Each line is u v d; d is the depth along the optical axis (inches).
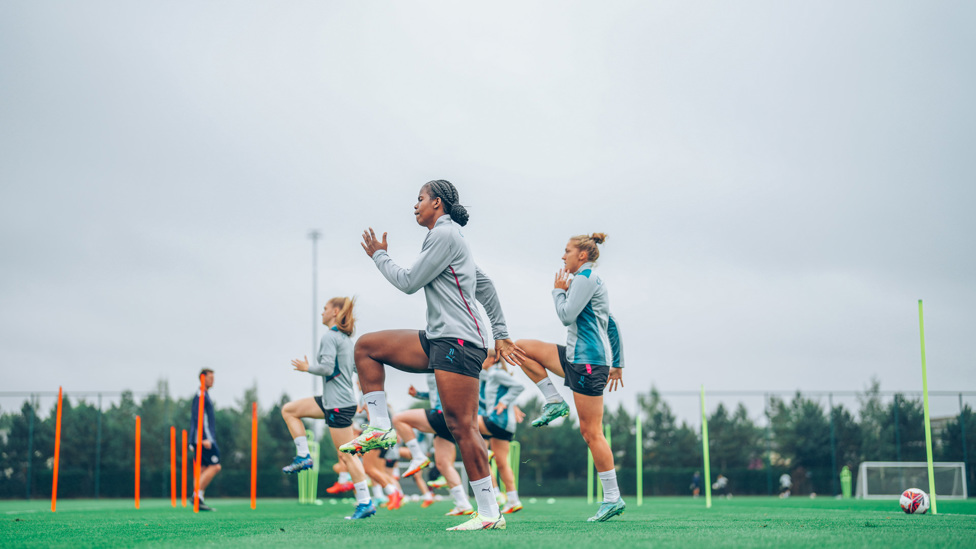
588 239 208.1
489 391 318.3
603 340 202.2
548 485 1201.4
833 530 163.3
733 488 1069.1
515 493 326.0
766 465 1046.4
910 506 260.8
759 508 387.5
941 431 930.1
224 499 1031.0
